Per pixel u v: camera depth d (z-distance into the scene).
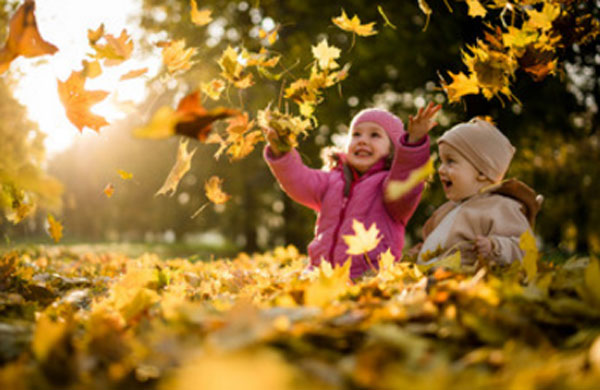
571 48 7.97
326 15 9.68
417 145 2.87
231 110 1.34
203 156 14.94
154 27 10.31
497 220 2.47
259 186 15.00
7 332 1.36
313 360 1.04
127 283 1.75
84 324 1.54
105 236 31.45
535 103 9.25
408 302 1.41
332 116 9.94
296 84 2.55
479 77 2.35
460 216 2.60
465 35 8.80
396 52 9.11
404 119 9.81
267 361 0.94
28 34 1.73
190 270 3.81
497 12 5.93
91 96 1.96
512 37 2.31
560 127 9.77
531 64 2.37
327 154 3.71
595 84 8.94
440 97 9.27
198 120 1.30
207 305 1.93
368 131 3.42
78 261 5.67
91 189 24.17
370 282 1.88
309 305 1.49
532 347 1.20
